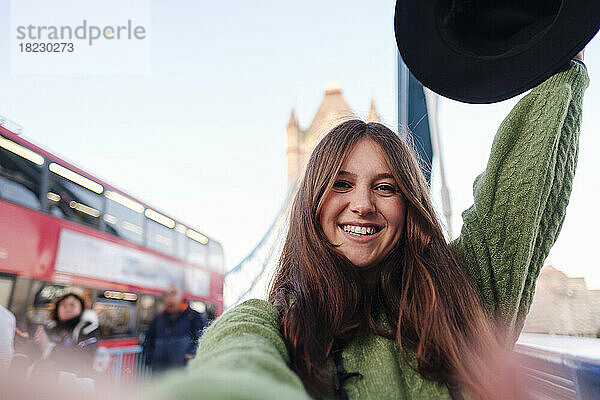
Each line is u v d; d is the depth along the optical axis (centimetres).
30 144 477
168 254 659
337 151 87
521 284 102
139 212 616
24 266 451
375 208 86
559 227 108
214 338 61
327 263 84
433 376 80
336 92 2769
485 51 80
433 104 146
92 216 539
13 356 402
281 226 101
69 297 459
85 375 446
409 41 80
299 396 31
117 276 559
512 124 108
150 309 603
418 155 110
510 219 104
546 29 76
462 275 93
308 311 78
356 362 79
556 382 100
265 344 54
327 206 86
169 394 29
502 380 88
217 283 770
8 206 445
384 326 86
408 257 89
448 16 79
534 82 79
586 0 73
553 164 103
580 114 107
